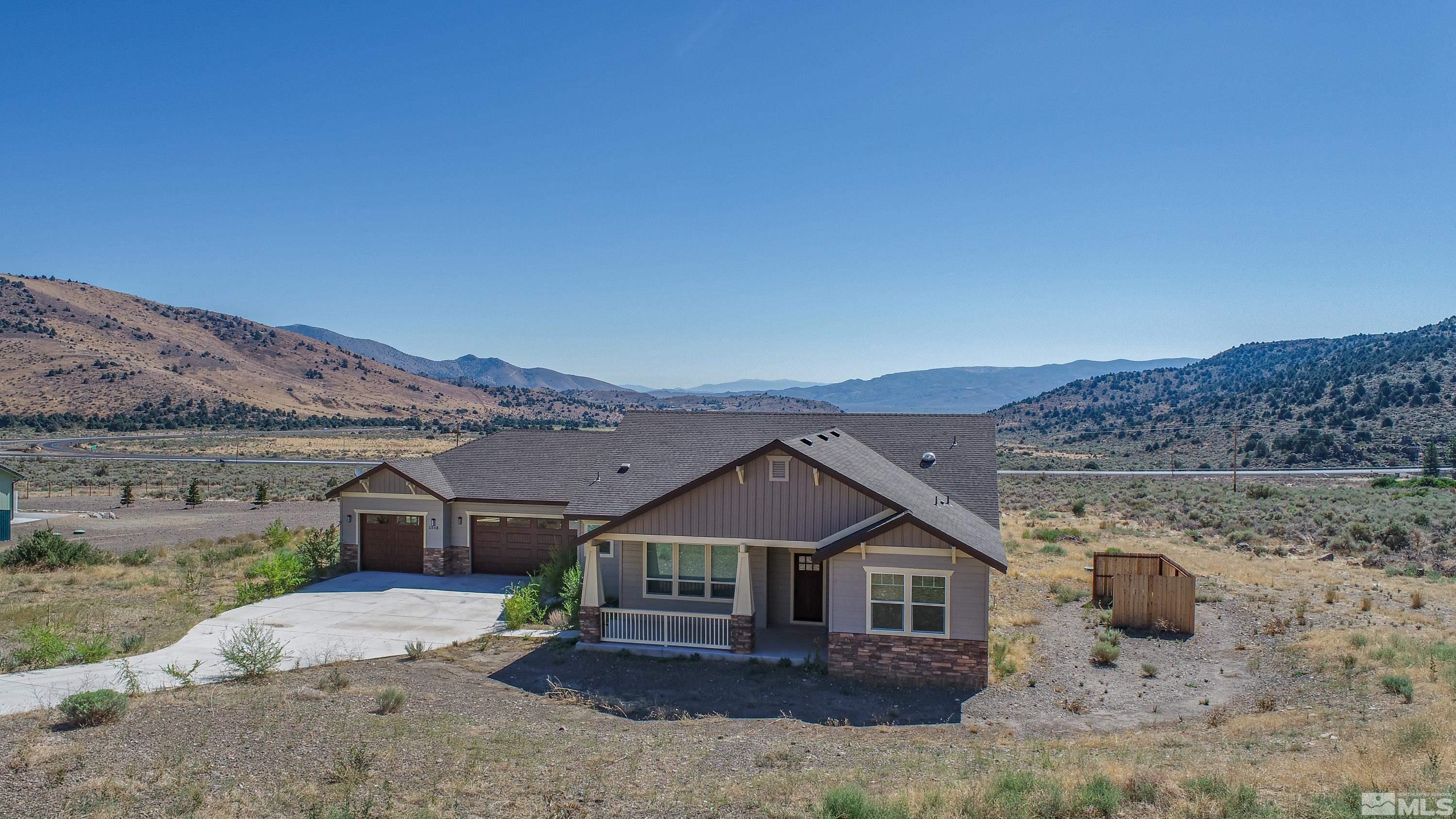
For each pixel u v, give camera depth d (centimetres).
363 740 1139
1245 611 2189
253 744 1105
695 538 1866
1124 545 3394
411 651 1781
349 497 2866
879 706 1531
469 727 1251
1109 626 2081
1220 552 3225
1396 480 6238
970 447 2377
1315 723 1262
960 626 1645
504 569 2805
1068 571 2761
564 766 1073
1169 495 5453
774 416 2673
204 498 5584
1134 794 895
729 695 1581
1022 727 1399
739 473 1833
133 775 975
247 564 2942
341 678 1498
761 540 1825
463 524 2809
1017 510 4838
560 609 2200
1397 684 1370
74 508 4950
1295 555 3173
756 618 2011
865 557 1684
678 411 2806
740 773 1064
